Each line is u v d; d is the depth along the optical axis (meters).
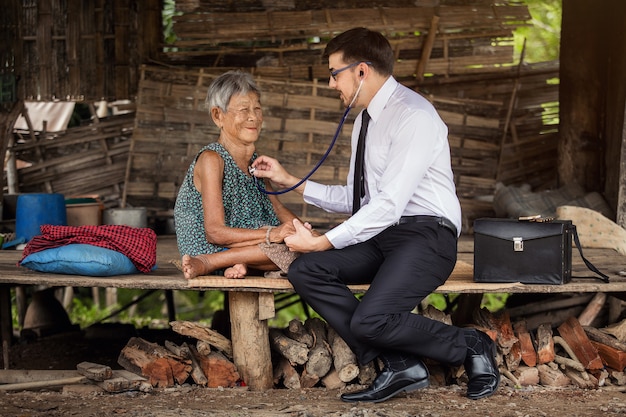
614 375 4.23
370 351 3.84
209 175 4.12
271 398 3.88
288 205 7.25
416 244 3.81
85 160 7.70
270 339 4.23
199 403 3.76
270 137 7.25
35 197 5.63
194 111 7.23
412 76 7.80
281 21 7.61
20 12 7.46
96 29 7.52
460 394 3.94
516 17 7.77
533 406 3.75
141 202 7.21
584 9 6.93
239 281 3.97
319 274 3.82
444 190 3.89
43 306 6.19
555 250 4.09
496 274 4.14
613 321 4.97
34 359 5.42
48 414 3.53
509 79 7.84
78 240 4.21
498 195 7.10
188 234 4.25
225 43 7.70
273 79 7.28
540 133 7.88
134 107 7.68
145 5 7.57
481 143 7.58
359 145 4.02
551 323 4.94
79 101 7.55
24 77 7.48
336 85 3.94
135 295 10.16
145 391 3.95
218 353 4.17
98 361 5.37
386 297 3.71
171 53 7.64
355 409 3.55
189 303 10.37
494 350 3.93
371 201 3.76
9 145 7.57
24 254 4.29
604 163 7.00
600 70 6.96
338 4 7.66
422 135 3.74
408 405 3.70
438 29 7.74
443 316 4.29
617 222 5.65
